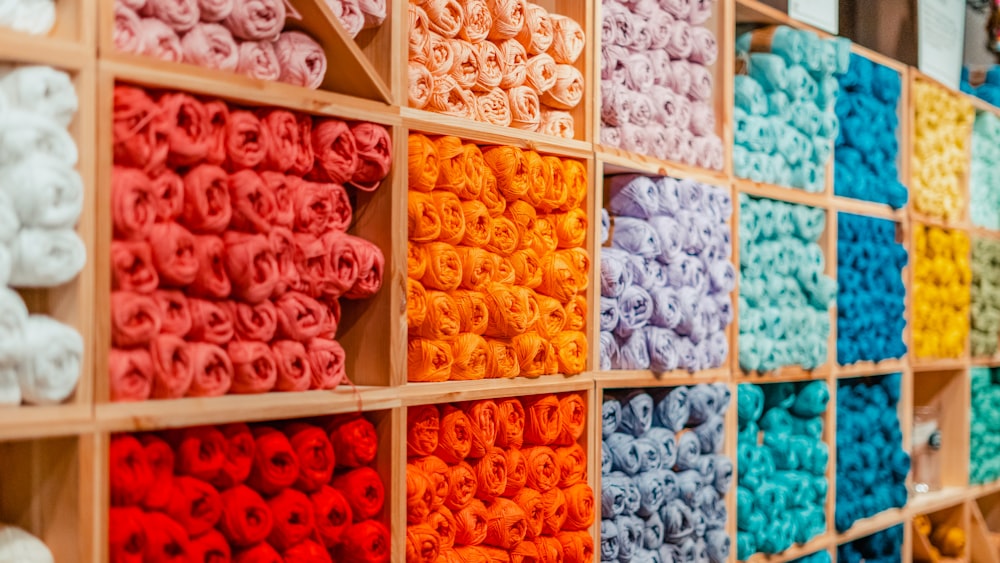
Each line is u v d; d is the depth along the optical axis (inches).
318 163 64.7
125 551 53.1
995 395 161.6
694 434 100.8
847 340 122.6
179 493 55.8
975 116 157.6
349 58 66.3
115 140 53.0
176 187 55.2
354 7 66.9
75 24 51.8
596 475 87.1
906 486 136.9
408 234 71.2
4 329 48.5
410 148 71.4
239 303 59.4
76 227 51.4
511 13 79.7
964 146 149.4
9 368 49.1
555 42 85.0
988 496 169.6
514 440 79.6
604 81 90.1
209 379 56.8
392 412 68.9
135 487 53.6
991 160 159.8
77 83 51.4
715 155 102.8
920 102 137.9
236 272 58.1
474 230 75.7
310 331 62.7
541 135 81.9
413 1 74.4
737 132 107.7
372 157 67.2
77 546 51.5
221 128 57.8
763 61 110.9
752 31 112.9
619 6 92.0
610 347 90.7
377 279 68.1
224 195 57.2
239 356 58.6
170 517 55.5
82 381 51.4
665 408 96.8
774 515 109.3
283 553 61.6
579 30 86.4
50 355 49.6
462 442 74.6
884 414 132.7
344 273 64.9
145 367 53.8
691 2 100.3
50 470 52.7
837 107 124.2
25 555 51.0
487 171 76.8
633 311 91.7
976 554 154.4
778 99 111.3
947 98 143.2
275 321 60.9
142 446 55.0
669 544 97.7
